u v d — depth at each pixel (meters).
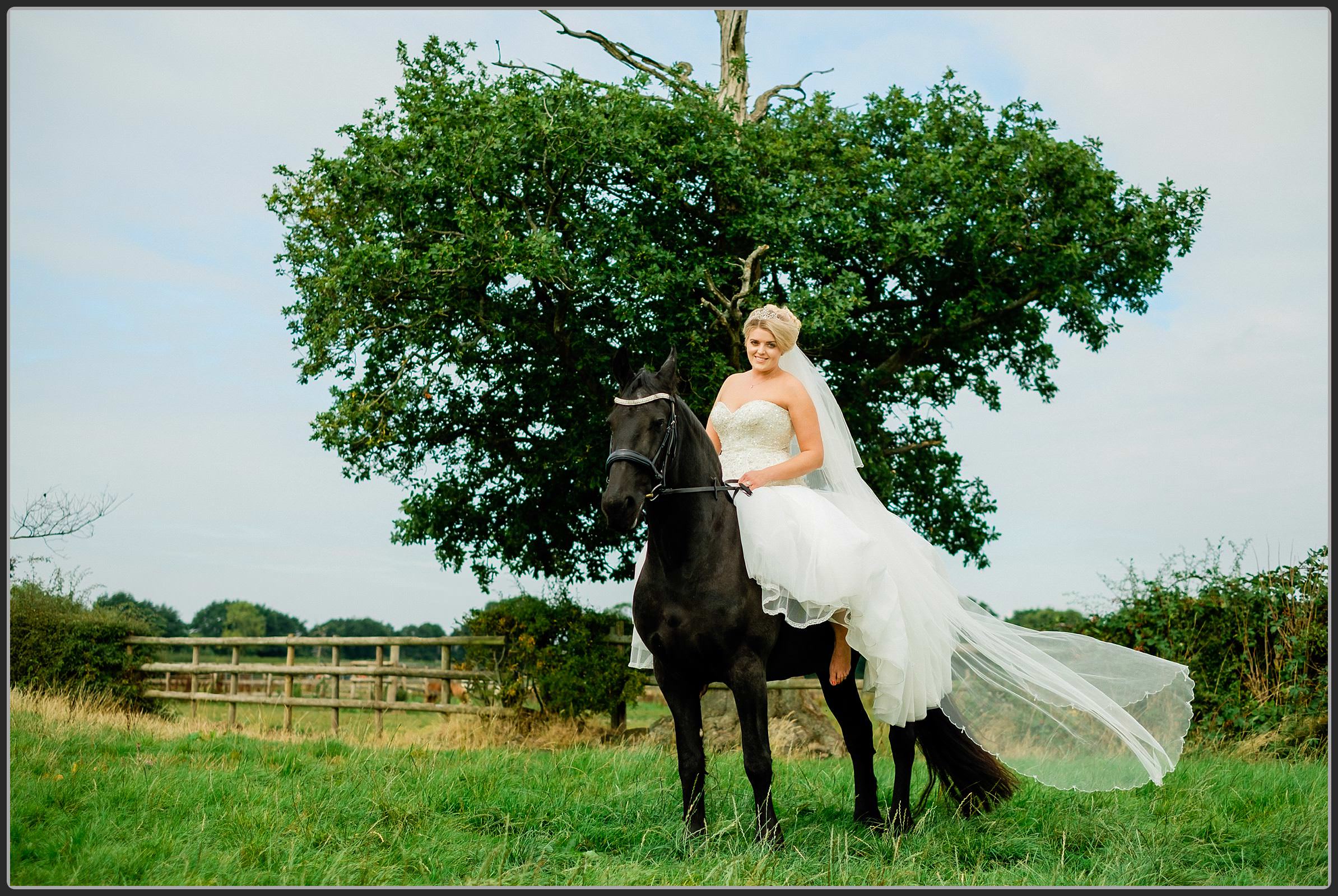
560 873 4.19
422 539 13.11
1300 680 9.87
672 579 4.70
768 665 5.00
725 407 5.32
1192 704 10.43
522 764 7.14
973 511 14.81
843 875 4.09
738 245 13.04
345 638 13.05
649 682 11.83
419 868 4.27
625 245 11.89
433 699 13.80
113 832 4.49
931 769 5.40
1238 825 5.14
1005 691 5.27
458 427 13.19
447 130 11.95
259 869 4.14
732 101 13.96
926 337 13.94
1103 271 13.99
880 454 13.12
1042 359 15.32
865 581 4.73
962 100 14.23
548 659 11.62
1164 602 11.08
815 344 12.03
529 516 12.93
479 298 11.98
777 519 4.81
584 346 12.12
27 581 13.72
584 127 11.60
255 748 7.66
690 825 4.75
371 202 12.01
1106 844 4.74
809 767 7.69
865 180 13.55
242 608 55.66
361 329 11.95
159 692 14.14
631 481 4.39
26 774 5.76
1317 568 10.33
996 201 13.36
